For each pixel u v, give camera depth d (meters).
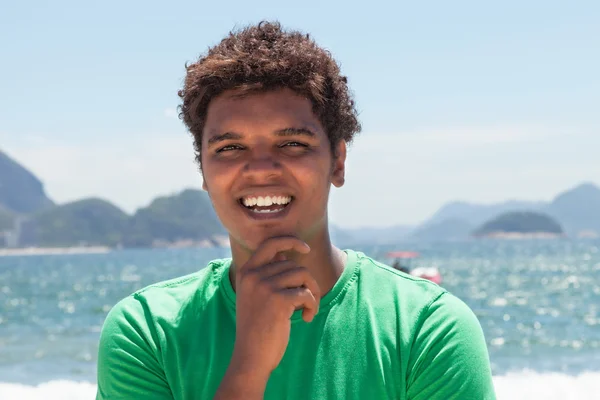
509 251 129.25
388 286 1.76
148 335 1.76
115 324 1.79
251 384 1.50
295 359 1.67
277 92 1.59
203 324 1.75
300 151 1.60
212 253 187.00
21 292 50.78
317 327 1.69
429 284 1.77
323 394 1.63
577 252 118.69
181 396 1.69
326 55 1.67
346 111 1.71
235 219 1.62
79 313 35.69
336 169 1.74
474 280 52.34
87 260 139.00
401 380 1.64
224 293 1.77
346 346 1.67
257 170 1.56
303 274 1.53
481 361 1.66
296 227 1.61
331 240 1.79
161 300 1.82
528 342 22.72
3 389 13.88
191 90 1.67
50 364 19.58
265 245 1.55
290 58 1.59
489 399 1.64
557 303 36.06
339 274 1.78
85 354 21.45
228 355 1.69
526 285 47.72
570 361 19.00
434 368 1.63
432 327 1.68
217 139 1.60
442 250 143.12
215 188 1.62
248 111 1.58
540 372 16.75
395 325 1.69
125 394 1.73
